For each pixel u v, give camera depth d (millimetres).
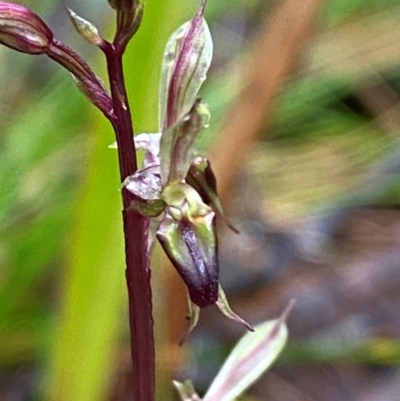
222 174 101
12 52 141
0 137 115
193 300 60
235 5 137
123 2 59
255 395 130
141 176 61
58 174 116
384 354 122
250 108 100
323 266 143
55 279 121
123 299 96
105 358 92
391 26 141
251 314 138
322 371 133
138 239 64
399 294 138
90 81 61
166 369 108
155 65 81
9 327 117
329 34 137
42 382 121
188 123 60
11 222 112
